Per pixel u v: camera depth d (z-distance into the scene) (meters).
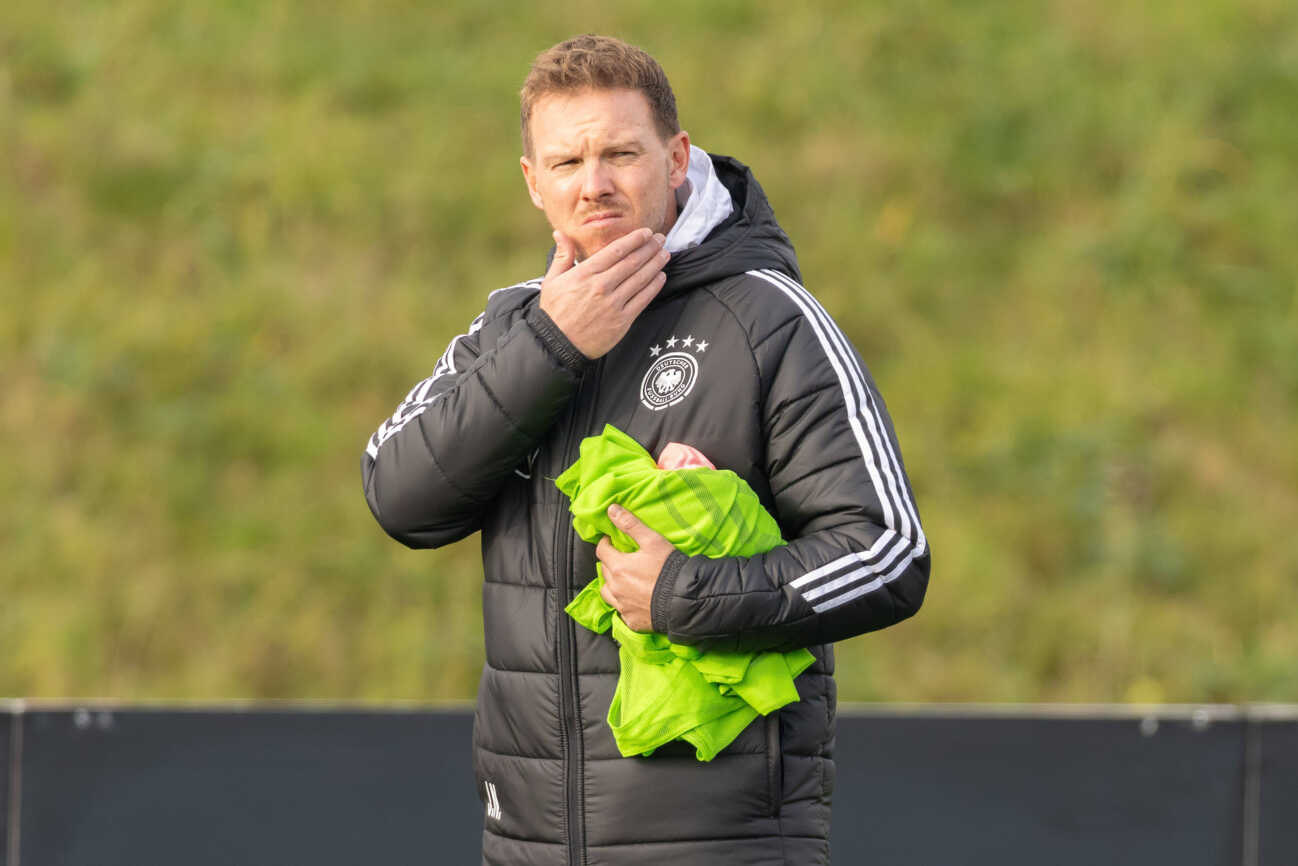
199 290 28.80
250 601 23.58
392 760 12.86
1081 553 24.62
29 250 29.08
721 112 32.62
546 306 6.56
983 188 31.62
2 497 24.77
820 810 6.82
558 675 6.73
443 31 35.44
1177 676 22.92
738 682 6.33
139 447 25.78
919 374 27.31
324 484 25.42
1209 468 26.17
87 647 22.75
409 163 31.55
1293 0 36.12
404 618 23.34
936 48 34.94
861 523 6.38
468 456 6.64
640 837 6.54
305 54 34.38
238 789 12.76
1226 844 13.06
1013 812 13.00
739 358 6.67
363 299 28.58
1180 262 30.17
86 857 12.59
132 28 34.72
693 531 6.21
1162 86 34.09
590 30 35.47
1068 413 26.70
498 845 7.07
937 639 23.14
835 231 29.88
